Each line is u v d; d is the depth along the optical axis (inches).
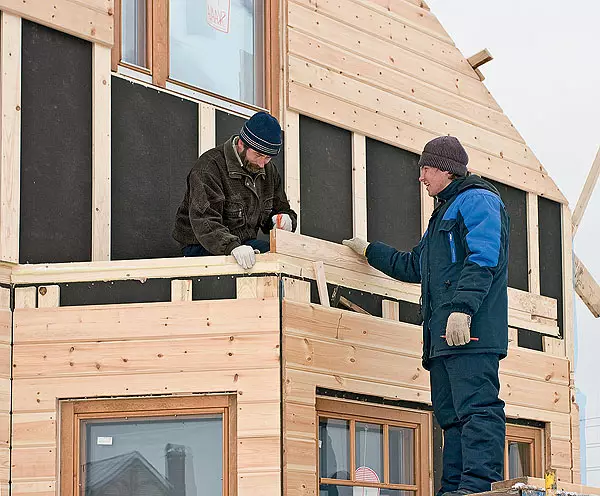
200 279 310.2
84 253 335.3
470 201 294.0
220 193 320.5
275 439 298.8
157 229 354.9
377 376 336.8
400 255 334.3
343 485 326.6
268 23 399.5
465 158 306.2
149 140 357.1
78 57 343.9
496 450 281.0
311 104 397.7
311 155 396.5
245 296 307.7
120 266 312.5
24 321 311.1
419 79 435.8
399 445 349.7
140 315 308.0
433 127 435.8
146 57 365.1
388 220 415.5
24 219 322.3
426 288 300.7
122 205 346.9
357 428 336.2
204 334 305.7
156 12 367.2
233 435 301.3
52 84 335.3
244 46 394.6
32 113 329.1
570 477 404.8
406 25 437.4
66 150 336.2
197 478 302.2
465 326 277.4
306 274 320.8
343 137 409.1
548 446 400.2
